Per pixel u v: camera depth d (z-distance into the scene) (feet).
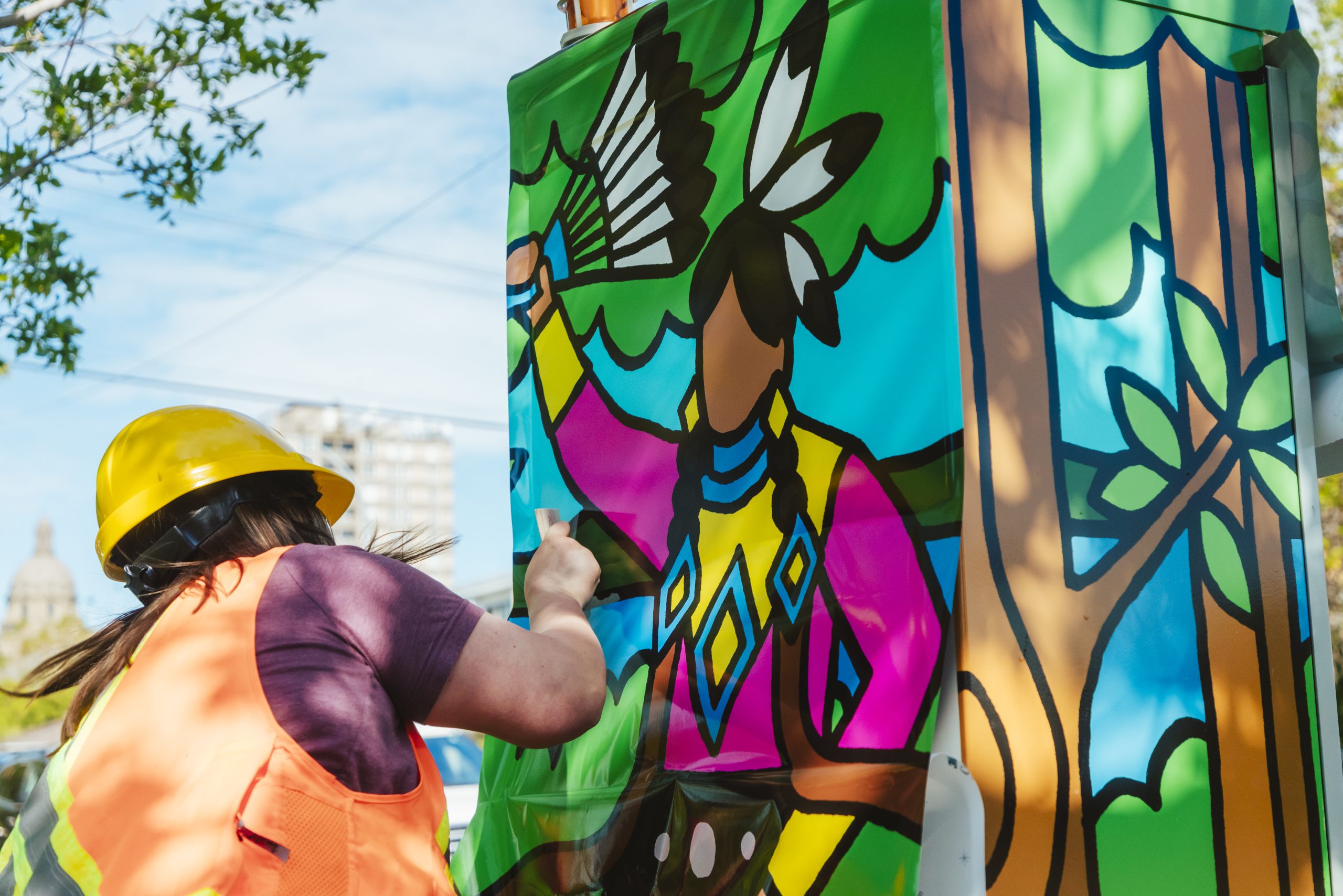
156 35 13.70
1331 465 4.90
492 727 4.00
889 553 3.88
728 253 4.73
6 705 70.08
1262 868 4.00
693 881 4.41
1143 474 4.06
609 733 4.99
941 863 3.52
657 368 5.01
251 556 4.29
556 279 5.69
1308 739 4.20
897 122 4.05
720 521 4.61
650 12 5.31
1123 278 4.17
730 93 4.83
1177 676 3.98
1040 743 3.66
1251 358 4.41
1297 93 4.66
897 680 3.79
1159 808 3.84
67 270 13.57
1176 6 4.52
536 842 5.23
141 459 4.42
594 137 5.58
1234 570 4.19
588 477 5.32
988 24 4.05
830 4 4.41
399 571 4.04
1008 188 3.98
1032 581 3.75
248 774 3.58
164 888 3.50
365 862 3.67
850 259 4.16
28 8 11.44
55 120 13.20
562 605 4.62
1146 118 4.35
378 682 3.90
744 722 4.36
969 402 3.74
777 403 4.41
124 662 4.12
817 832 3.95
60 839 3.82
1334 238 19.06
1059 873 3.61
